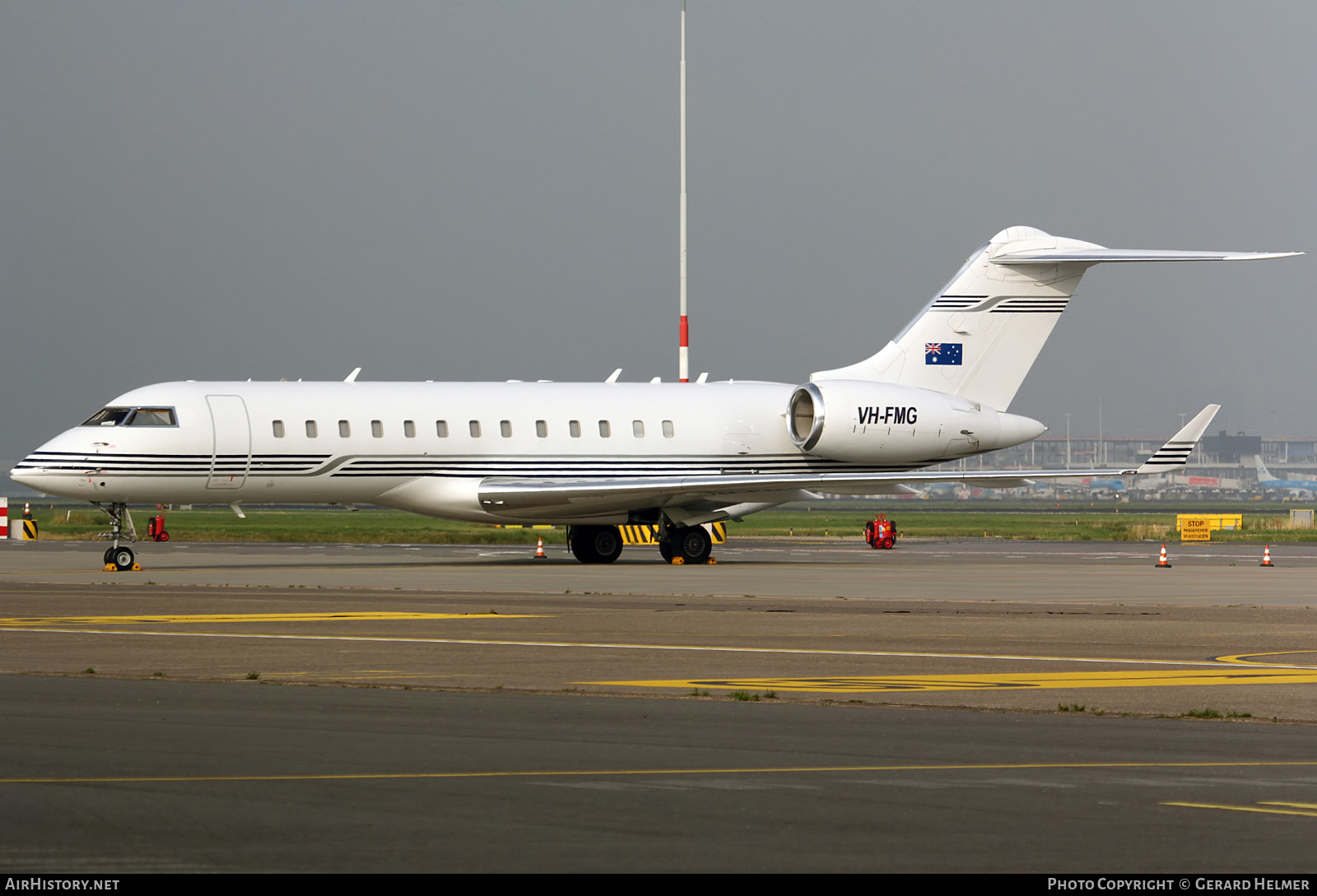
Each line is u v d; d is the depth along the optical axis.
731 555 192.12
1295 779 41.06
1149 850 32.91
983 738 47.91
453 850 32.66
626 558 181.88
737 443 170.38
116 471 145.00
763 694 58.38
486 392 164.12
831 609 99.69
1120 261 171.50
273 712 53.16
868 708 54.69
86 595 110.94
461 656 71.44
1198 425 158.88
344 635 81.06
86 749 45.16
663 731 49.12
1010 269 174.62
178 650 73.50
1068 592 120.25
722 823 35.34
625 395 169.25
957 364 174.38
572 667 67.19
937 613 96.88
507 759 43.59
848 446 169.25
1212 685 62.25
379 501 159.75
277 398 153.88
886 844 33.34
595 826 34.97
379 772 41.53
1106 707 55.47
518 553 192.50
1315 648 76.94
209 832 34.25
